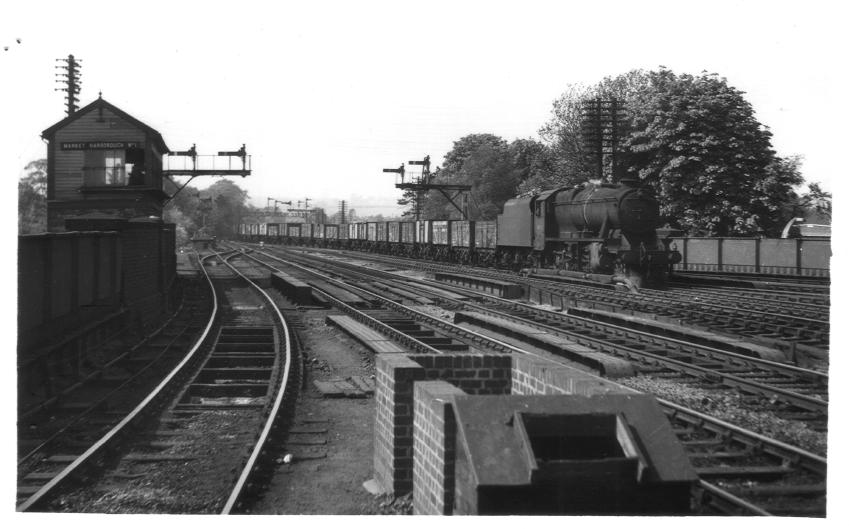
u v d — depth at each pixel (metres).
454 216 64.69
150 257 20.22
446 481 5.51
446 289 28.48
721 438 8.30
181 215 97.56
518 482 4.75
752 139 39.56
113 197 25.70
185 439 8.83
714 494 6.33
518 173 62.75
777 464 7.57
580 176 49.94
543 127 51.69
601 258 27.80
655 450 5.01
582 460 4.84
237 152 34.34
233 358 14.03
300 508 6.70
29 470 7.73
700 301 21.00
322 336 17.59
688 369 11.97
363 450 8.45
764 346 14.31
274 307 22.64
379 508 6.63
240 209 139.25
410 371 6.83
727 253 34.47
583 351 12.60
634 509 4.87
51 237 11.84
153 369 13.10
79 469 7.41
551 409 5.17
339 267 45.81
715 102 39.38
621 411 5.21
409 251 59.28
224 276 37.75
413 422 6.66
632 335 15.47
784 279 30.83
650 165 40.94
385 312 21.80
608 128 43.41
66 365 12.18
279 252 72.00
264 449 8.06
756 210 39.09
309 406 10.49
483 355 7.57
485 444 4.95
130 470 7.75
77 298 13.33
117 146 25.98
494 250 40.69
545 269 32.44
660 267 27.08
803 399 9.71
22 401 10.02
